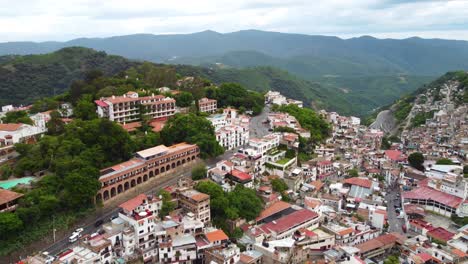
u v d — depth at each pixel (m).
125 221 117.38
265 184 159.38
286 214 139.38
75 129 160.38
